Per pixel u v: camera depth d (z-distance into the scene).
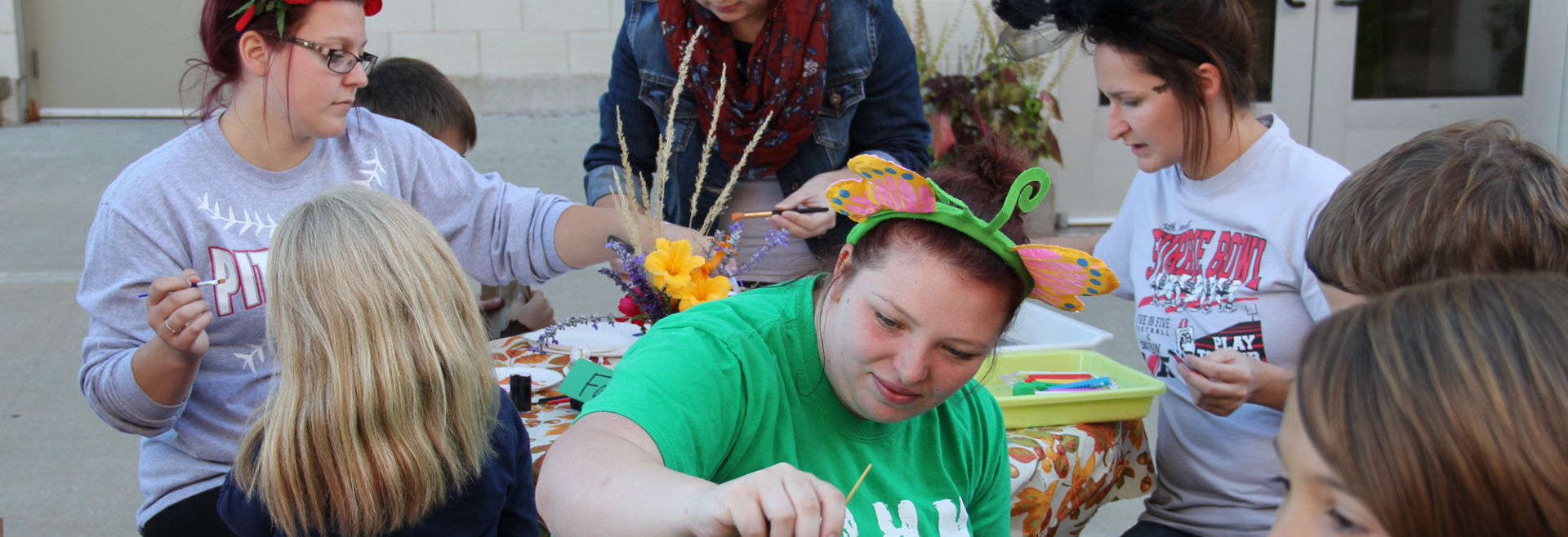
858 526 1.19
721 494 0.84
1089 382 1.92
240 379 1.66
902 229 1.09
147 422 1.55
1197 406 1.80
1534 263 1.21
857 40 2.44
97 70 7.23
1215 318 1.79
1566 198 1.23
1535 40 5.33
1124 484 2.02
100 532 2.86
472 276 2.02
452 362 1.40
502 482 1.51
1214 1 1.67
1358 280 1.34
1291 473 0.74
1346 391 0.68
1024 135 4.86
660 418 1.06
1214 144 1.75
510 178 5.95
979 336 1.07
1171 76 1.70
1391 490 0.65
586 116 7.25
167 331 1.43
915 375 1.08
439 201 1.92
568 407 1.94
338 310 1.35
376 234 1.39
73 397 3.67
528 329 2.63
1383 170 1.36
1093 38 1.79
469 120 2.59
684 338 1.17
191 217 1.60
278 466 1.36
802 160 2.54
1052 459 1.74
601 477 0.96
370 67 1.76
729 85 2.44
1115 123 1.81
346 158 1.79
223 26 1.59
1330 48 5.30
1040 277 1.06
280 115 1.63
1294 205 1.68
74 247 5.06
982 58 5.06
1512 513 0.62
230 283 1.62
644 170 2.67
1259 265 1.73
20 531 2.84
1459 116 5.43
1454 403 0.64
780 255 2.55
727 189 2.05
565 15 7.14
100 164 6.27
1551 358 0.64
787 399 1.20
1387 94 5.39
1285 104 5.36
